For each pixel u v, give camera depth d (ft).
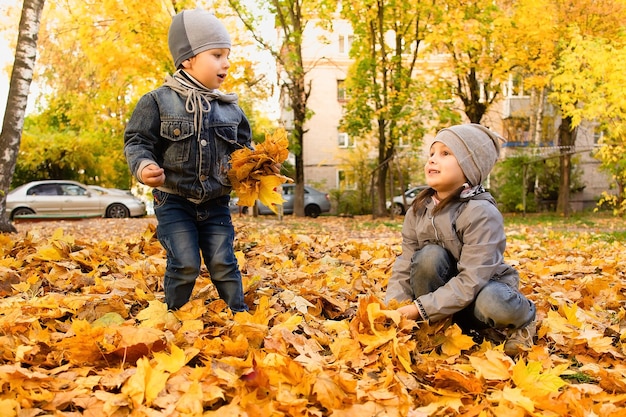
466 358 8.30
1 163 29.58
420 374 7.51
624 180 44.57
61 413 5.57
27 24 29.55
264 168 9.12
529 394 6.75
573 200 92.27
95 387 6.43
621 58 39.22
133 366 7.03
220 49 9.36
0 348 7.00
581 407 6.13
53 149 78.13
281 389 6.27
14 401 5.56
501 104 93.15
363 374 7.27
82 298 9.66
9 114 29.58
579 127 79.05
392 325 7.96
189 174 9.03
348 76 66.08
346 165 89.35
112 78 61.21
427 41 57.93
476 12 59.16
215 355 7.37
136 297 10.94
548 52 58.80
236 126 9.74
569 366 8.57
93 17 51.98
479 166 8.68
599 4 56.75
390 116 59.41
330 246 21.88
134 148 8.66
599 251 24.06
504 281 8.79
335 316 11.14
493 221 8.44
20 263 13.69
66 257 14.25
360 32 61.67
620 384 7.28
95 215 63.67
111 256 15.26
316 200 80.07
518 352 8.59
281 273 14.67
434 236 8.96
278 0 60.44
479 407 6.42
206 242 9.47
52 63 65.10
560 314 10.82
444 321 8.66
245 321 8.75
